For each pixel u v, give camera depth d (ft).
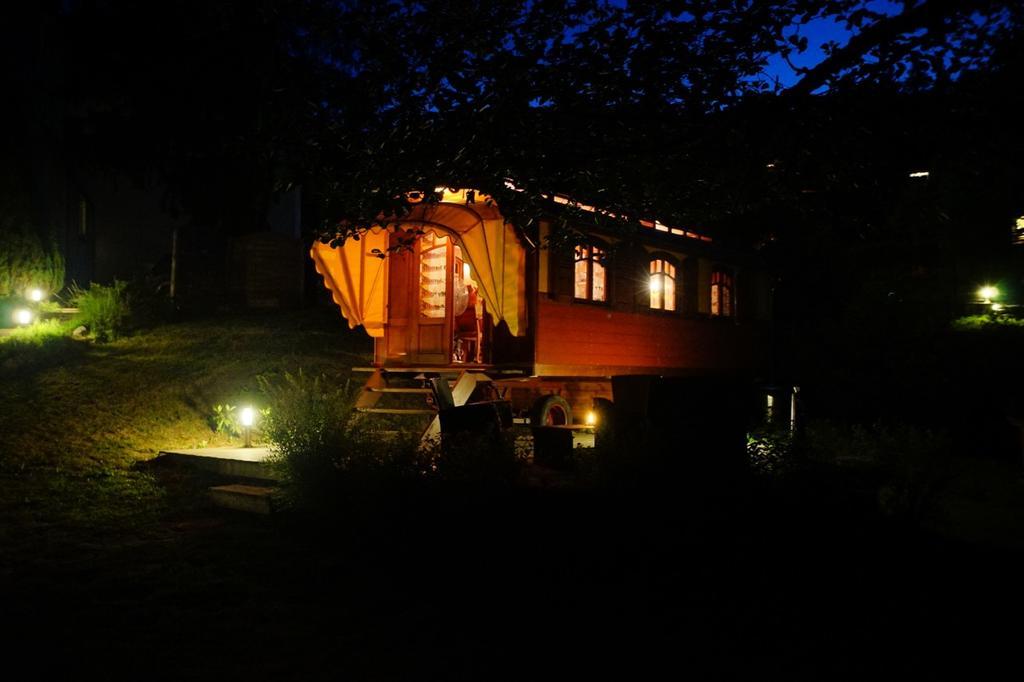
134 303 56.75
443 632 18.69
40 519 27.53
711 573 20.62
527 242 37.91
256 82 25.99
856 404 59.21
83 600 20.52
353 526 25.39
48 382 42.68
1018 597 20.13
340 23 22.65
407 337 42.50
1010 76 20.53
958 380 58.44
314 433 28.37
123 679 16.10
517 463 25.57
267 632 18.61
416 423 41.70
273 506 27.86
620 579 20.71
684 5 21.13
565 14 22.16
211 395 42.86
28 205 58.39
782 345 65.51
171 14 50.93
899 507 24.88
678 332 50.47
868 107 21.21
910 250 66.90
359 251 42.83
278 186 23.32
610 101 22.70
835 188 23.50
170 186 66.13
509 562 21.94
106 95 61.93
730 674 16.70
